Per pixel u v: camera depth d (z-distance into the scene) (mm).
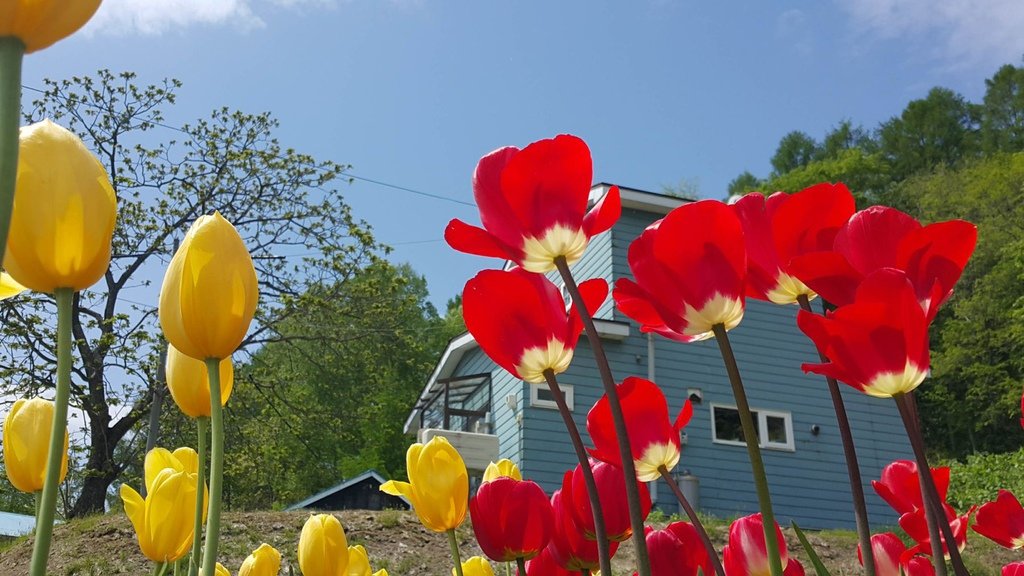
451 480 1153
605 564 762
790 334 18016
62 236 625
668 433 910
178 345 708
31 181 631
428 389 21641
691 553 963
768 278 827
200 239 717
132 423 16188
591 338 727
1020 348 27719
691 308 745
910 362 682
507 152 865
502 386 17141
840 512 17016
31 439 985
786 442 17156
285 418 18234
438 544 9297
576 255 842
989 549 9320
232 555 8398
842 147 48531
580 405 15898
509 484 1081
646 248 758
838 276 720
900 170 44812
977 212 32844
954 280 721
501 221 843
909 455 17812
